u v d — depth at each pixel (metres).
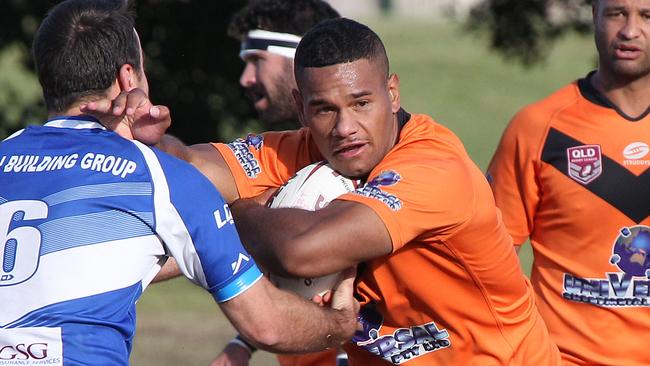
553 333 18.28
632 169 17.89
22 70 48.75
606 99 18.27
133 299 11.94
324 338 12.95
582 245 18.09
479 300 13.87
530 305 14.65
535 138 18.44
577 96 18.55
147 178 11.97
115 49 12.39
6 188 12.04
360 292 13.88
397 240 12.70
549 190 18.33
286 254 12.41
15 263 11.71
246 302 12.26
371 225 12.56
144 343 34.16
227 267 12.17
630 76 17.88
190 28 45.16
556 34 47.53
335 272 12.72
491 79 97.31
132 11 12.84
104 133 12.23
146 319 38.09
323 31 13.16
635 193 17.86
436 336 14.12
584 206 18.00
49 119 12.66
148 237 11.91
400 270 13.51
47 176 11.98
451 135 14.22
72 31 12.34
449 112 87.50
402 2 154.50
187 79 46.06
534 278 18.69
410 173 12.98
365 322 14.14
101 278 11.66
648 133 18.00
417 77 98.25
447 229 13.08
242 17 19.47
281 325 12.45
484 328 14.09
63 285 11.58
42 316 11.52
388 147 13.57
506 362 14.24
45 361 11.52
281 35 18.95
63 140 12.21
